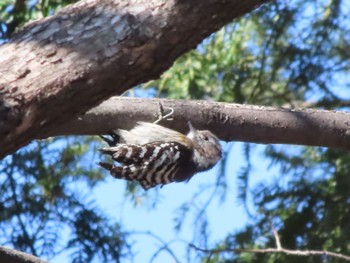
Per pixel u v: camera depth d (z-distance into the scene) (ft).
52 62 18.42
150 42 19.02
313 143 33.35
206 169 36.04
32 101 18.13
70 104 18.67
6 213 37.81
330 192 42.86
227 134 32.71
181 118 32.30
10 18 37.32
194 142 35.32
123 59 18.84
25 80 18.17
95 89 18.81
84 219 38.27
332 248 41.55
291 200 42.83
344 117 33.12
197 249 37.19
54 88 18.31
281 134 32.78
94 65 18.58
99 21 18.95
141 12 19.10
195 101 32.65
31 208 38.04
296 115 32.76
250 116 32.53
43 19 19.21
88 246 37.99
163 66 19.60
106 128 31.35
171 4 19.20
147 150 32.91
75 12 19.16
